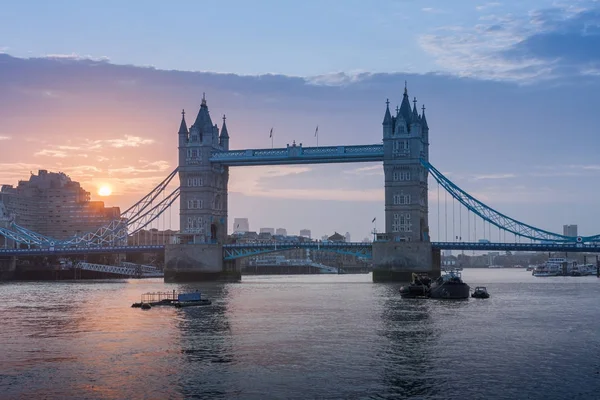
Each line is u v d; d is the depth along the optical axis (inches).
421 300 5944.9
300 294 6747.1
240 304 5511.8
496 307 5231.3
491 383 2640.3
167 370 2854.3
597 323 4200.3
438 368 2876.5
